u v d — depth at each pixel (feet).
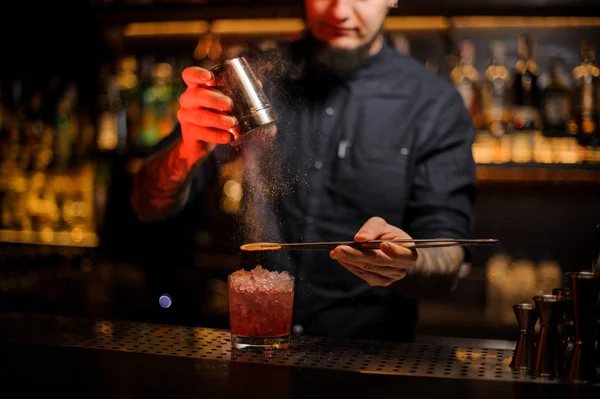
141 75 10.94
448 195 7.04
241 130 4.74
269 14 10.55
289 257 7.04
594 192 11.20
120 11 10.82
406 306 7.14
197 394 3.98
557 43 11.03
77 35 11.36
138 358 4.65
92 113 11.23
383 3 6.96
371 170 7.17
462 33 11.18
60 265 10.98
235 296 4.86
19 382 4.21
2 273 10.98
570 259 11.29
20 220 11.14
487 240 4.52
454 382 4.16
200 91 4.75
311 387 4.07
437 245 4.52
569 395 3.93
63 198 11.10
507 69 11.12
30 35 11.37
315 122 7.28
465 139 7.32
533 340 4.48
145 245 10.71
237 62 4.75
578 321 4.22
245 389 4.04
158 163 6.61
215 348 4.92
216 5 10.53
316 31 7.02
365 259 4.61
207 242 10.59
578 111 10.30
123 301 10.66
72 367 4.47
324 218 7.14
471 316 9.77
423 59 11.21
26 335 5.25
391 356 4.78
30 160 11.12
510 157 10.30
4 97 11.34
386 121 7.26
